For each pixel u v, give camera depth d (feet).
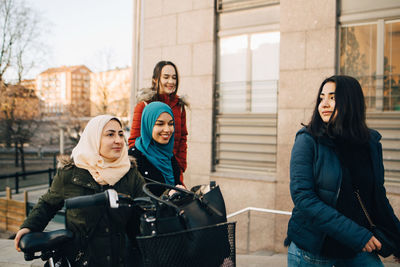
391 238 5.95
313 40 18.06
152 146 8.50
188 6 21.79
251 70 20.63
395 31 16.88
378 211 6.01
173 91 11.74
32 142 97.04
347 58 18.01
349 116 6.00
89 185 6.34
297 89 18.47
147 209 5.97
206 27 21.21
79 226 6.11
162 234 5.00
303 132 6.27
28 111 78.84
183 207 5.52
